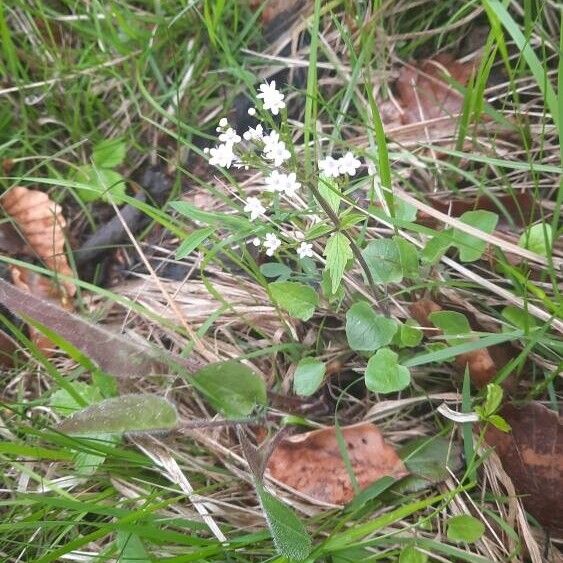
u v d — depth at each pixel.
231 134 0.26
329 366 0.32
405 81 0.41
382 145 0.29
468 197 0.36
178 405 0.33
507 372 0.28
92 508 0.27
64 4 0.45
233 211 0.39
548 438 0.28
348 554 0.27
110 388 0.32
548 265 0.28
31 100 0.43
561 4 0.36
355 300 0.33
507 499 0.28
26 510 0.30
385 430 0.31
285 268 0.33
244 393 0.29
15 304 0.29
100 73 0.43
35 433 0.28
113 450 0.29
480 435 0.28
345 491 0.29
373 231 0.35
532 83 0.38
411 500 0.29
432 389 0.32
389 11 0.41
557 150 0.37
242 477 0.30
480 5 0.40
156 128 0.42
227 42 0.41
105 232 0.39
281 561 0.26
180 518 0.29
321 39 0.42
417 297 0.33
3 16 0.40
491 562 0.26
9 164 0.41
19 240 0.39
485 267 0.34
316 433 0.30
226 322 0.35
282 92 0.42
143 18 0.42
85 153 0.42
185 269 0.38
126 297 0.38
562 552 0.28
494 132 0.38
